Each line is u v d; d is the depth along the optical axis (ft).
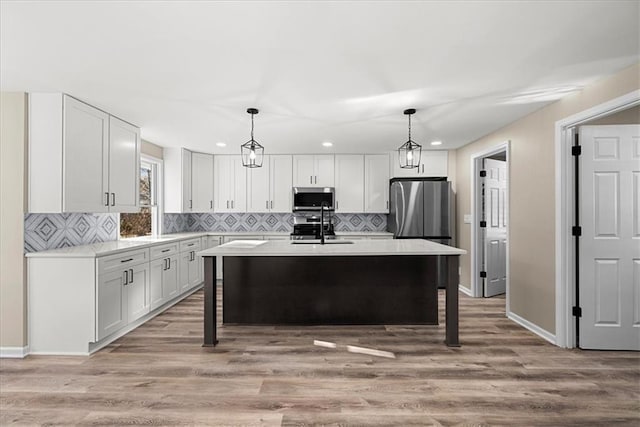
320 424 5.99
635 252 8.92
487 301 14.35
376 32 5.92
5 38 6.09
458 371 7.93
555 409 6.44
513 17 5.47
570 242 9.30
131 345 9.52
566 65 7.23
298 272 11.16
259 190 18.04
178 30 5.84
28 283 8.91
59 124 8.84
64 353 8.91
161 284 12.51
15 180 8.79
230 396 6.87
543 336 10.06
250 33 5.94
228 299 11.20
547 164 9.91
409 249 9.64
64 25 5.66
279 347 9.34
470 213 15.46
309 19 5.51
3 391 7.09
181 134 13.42
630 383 7.38
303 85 8.32
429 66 7.27
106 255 9.31
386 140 14.66
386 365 8.23
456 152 17.13
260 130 12.83
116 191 11.02
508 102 9.60
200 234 16.53
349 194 17.89
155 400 6.72
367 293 11.12
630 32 5.91
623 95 7.41
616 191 8.98
